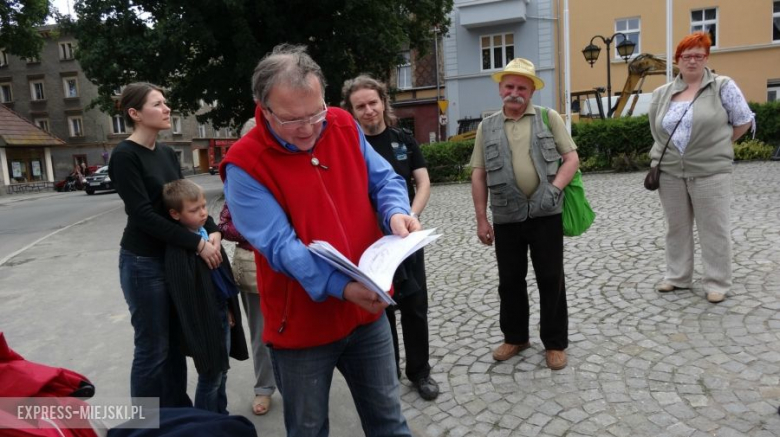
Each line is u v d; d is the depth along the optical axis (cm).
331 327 182
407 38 1700
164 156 276
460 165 1534
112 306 530
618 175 1270
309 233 173
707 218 392
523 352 353
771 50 2075
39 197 2652
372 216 192
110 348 422
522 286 339
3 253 898
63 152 3894
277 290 181
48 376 163
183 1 1402
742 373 295
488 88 2412
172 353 278
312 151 178
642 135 1333
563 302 326
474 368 342
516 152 316
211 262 263
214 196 1655
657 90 426
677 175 402
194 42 1487
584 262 534
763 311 365
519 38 2334
